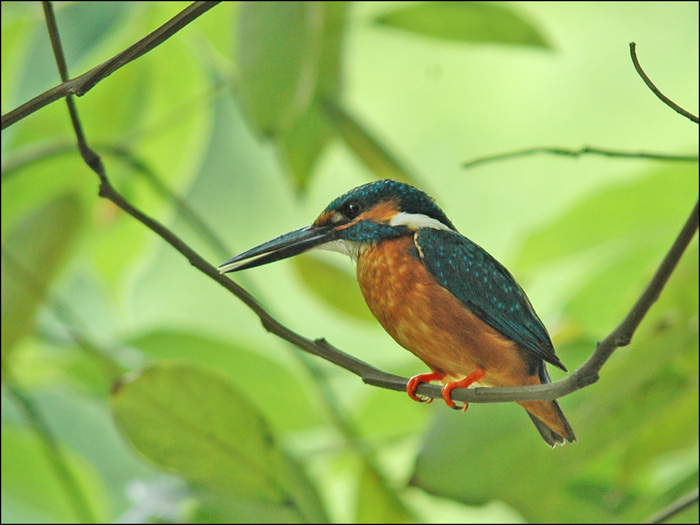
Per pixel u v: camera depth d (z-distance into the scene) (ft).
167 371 25.40
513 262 34.35
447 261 25.80
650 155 22.47
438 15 33.42
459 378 26.89
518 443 25.88
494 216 49.21
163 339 33.32
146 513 26.08
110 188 21.49
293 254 27.07
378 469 30.17
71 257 34.06
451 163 49.85
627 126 48.47
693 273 26.91
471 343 25.59
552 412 23.76
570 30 48.96
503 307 25.58
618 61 49.16
